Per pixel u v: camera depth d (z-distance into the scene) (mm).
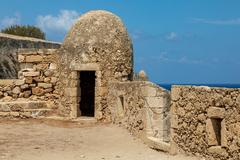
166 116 11773
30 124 16062
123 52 17547
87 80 19781
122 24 18203
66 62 17609
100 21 17625
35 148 11164
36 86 18453
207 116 8188
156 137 11594
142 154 10242
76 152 10688
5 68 25391
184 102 9188
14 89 18359
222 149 7676
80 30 17531
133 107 13117
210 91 8078
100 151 10867
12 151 10656
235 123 7270
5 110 17359
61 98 17719
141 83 12188
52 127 15508
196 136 8664
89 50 17125
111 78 17172
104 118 16969
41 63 18469
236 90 7250
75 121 16781
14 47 26453
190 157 8844
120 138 12859
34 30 39969
